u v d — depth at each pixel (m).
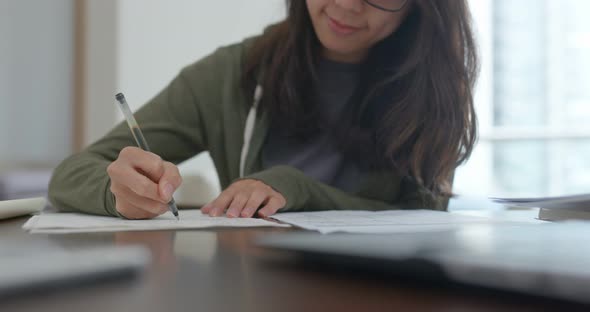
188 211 0.83
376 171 1.13
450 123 1.10
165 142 1.10
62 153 2.52
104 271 0.29
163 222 0.65
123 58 2.44
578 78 3.70
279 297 0.27
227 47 1.26
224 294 0.28
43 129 2.51
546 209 0.76
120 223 0.63
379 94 1.12
